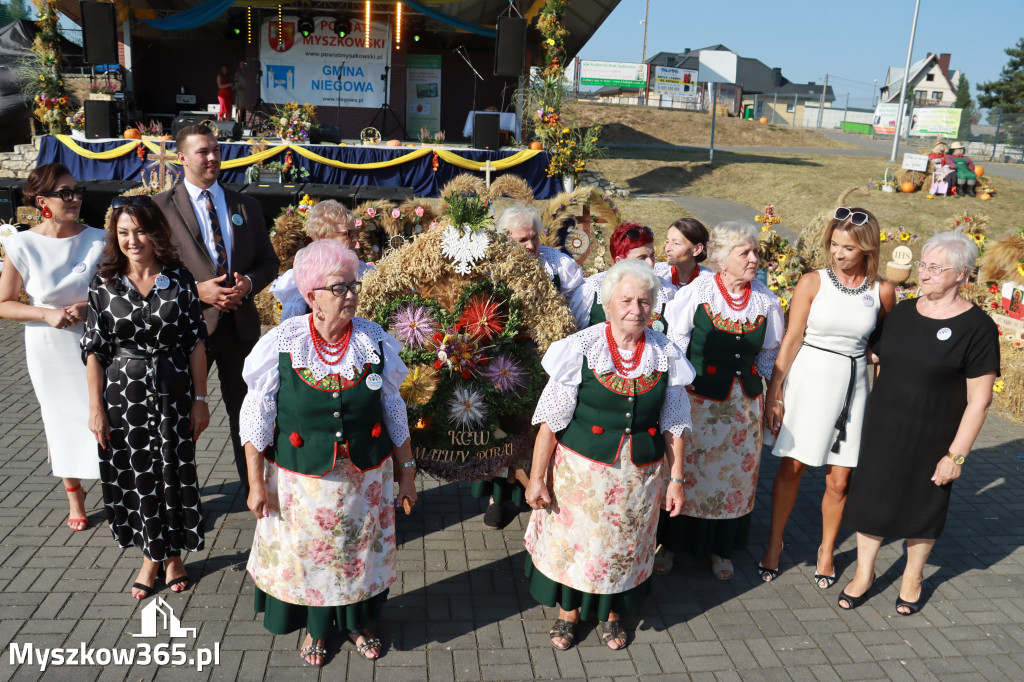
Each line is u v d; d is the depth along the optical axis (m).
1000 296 8.09
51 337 3.96
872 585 4.16
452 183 4.99
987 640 3.69
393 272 3.76
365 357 3.05
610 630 3.56
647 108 39.50
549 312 3.80
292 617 3.26
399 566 4.14
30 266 3.90
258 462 3.10
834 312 3.81
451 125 22.70
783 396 4.04
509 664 3.37
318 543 3.11
